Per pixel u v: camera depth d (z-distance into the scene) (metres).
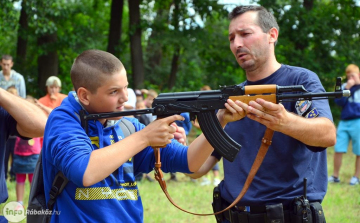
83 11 18.48
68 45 15.91
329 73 16.47
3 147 2.98
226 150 2.42
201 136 2.61
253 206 2.94
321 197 2.97
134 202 2.53
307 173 2.95
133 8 15.74
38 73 16.55
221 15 16.14
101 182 2.40
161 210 7.00
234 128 3.08
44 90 16.28
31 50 17.56
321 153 3.08
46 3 12.64
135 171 2.75
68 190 2.40
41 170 2.59
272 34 3.05
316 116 2.68
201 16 16.16
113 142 2.55
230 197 3.05
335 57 17.80
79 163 2.19
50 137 2.34
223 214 3.21
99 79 2.35
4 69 8.86
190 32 16.06
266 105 2.35
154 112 2.38
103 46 20.98
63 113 2.41
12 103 2.85
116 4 15.98
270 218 2.83
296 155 2.88
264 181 2.92
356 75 8.45
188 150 2.64
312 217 2.85
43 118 2.95
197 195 8.02
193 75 23.20
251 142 3.01
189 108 2.40
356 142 8.52
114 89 2.38
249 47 2.99
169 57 23.23
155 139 2.30
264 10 3.05
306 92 2.41
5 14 13.10
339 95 2.37
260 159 2.68
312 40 16.70
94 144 2.47
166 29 16.33
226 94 2.42
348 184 8.70
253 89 2.40
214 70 17.95
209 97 2.41
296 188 2.89
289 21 16.08
